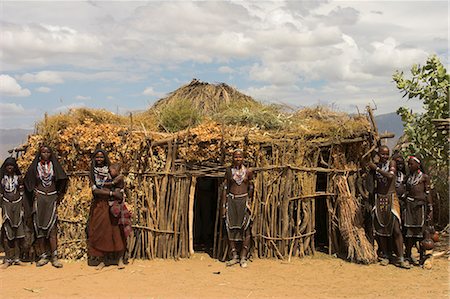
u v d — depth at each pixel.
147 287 7.30
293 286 7.36
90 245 8.44
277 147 9.08
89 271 8.23
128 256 8.91
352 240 8.83
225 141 8.98
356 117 9.59
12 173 8.48
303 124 9.91
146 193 8.97
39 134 9.23
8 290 7.13
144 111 11.37
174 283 7.52
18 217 8.49
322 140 9.33
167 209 9.02
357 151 9.50
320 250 9.76
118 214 8.26
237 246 8.87
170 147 9.02
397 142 12.26
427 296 6.82
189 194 9.16
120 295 6.88
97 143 8.88
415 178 8.49
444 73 10.65
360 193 9.20
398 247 8.45
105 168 8.36
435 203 11.63
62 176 8.70
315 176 9.30
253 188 8.91
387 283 7.52
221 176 8.98
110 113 10.04
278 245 9.04
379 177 8.58
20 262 8.64
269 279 7.75
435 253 9.14
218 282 7.57
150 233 8.93
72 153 8.95
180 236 9.06
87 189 8.98
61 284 7.46
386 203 8.48
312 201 9.29
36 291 7.08
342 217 9.05
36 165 8.50
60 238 8.98
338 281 7.64
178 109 10.78
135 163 8.95
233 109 10.63
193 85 12.80
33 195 8.66
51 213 8.54
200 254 9.44
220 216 9.20
